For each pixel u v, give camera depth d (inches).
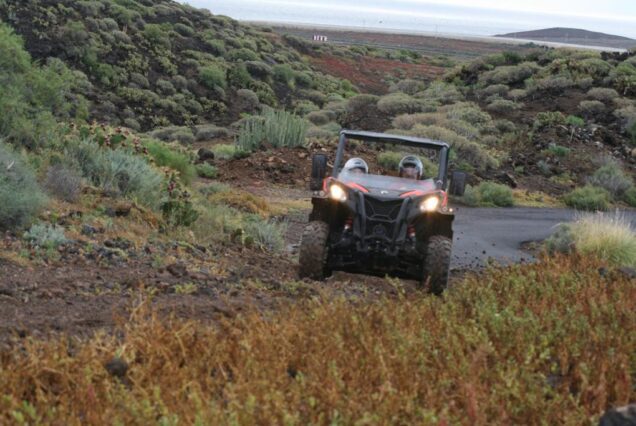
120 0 3078.2
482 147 1565.0
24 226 383.9
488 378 196.2
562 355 217.5
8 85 561.6
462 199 1147.3
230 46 3201.3
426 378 191.0
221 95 2682.1
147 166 576.7
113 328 243.8
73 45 2455.7
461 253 660.7
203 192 838.5
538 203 1267.2
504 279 344.5
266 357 194.2
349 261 395.2
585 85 2108.8
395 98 1990.7
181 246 435.2
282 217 807.1
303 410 167.9
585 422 176.7
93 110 2193.7
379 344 201.9
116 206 477.7
